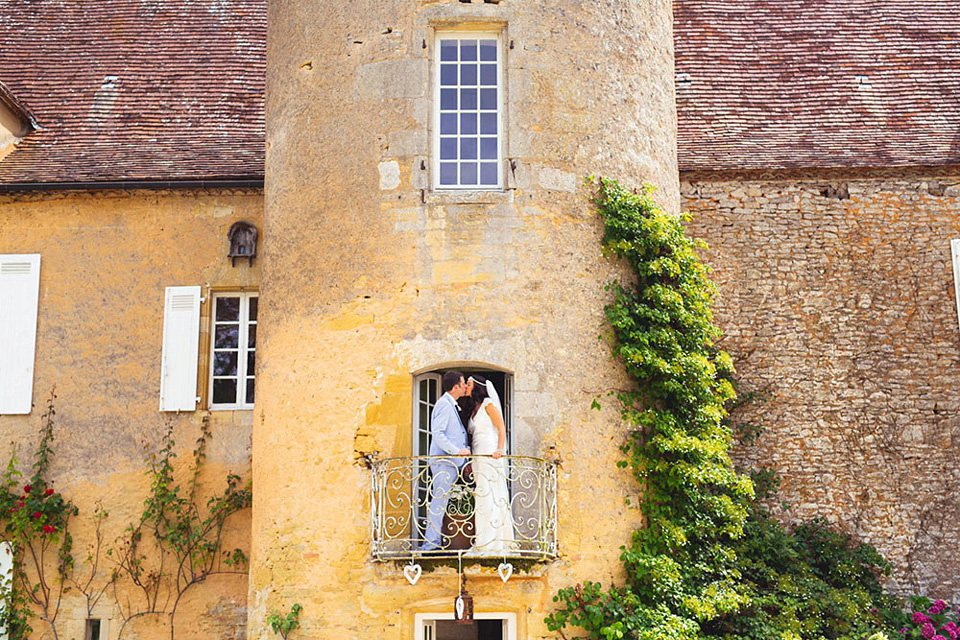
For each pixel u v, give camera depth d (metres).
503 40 13.73
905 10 19.05
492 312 12.95
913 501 15.72
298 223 13.69
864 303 16.38
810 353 16.20
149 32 18.84
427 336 12.93
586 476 12.74
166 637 15.01
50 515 15.37
